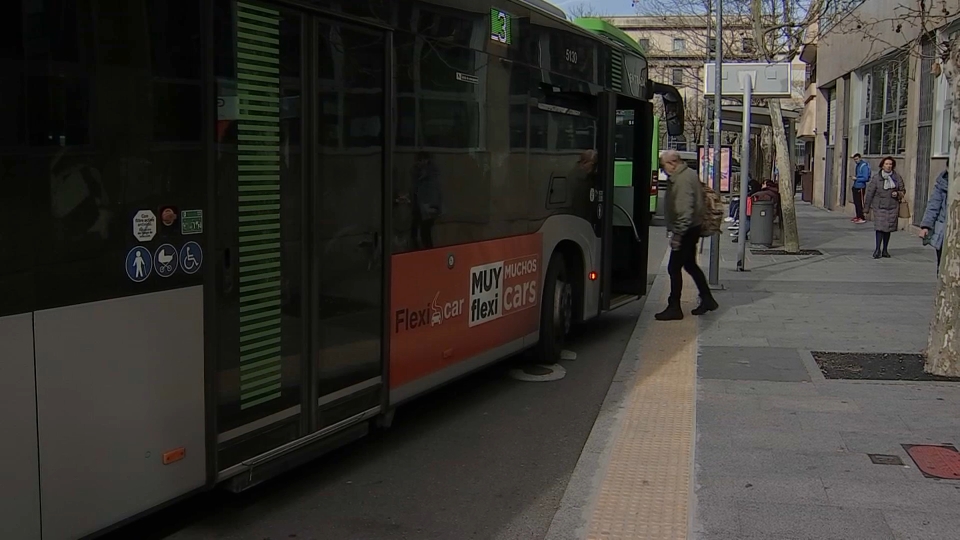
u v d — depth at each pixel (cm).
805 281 1382
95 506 376
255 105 448
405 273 585
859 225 2567
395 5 561
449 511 507
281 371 476
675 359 852
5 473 339
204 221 419
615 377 788
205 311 422
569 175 849
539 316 806
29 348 345
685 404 696
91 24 363
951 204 749
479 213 679
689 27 3697
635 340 946
